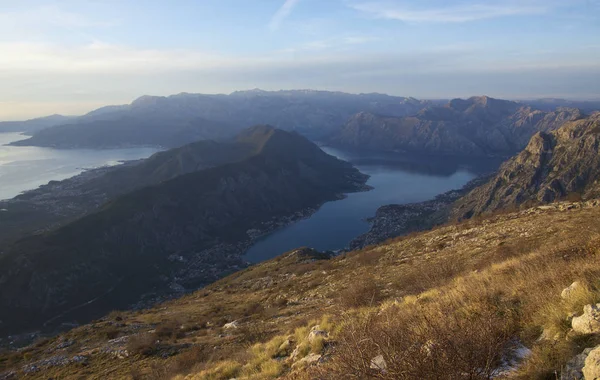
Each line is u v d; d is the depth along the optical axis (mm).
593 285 5578
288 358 9898
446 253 24984
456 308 7164
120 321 32531
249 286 42750
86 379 18875
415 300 10180
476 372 4051
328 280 29891
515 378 4227
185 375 14422
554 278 7191
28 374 21547
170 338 22906
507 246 19969
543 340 4977
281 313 22953
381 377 4125
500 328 4945
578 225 19703
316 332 10031
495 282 8695
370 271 27359
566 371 4016
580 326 4625
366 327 5227
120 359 20594
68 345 26734
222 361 14023
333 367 5520
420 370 3930
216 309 31688
